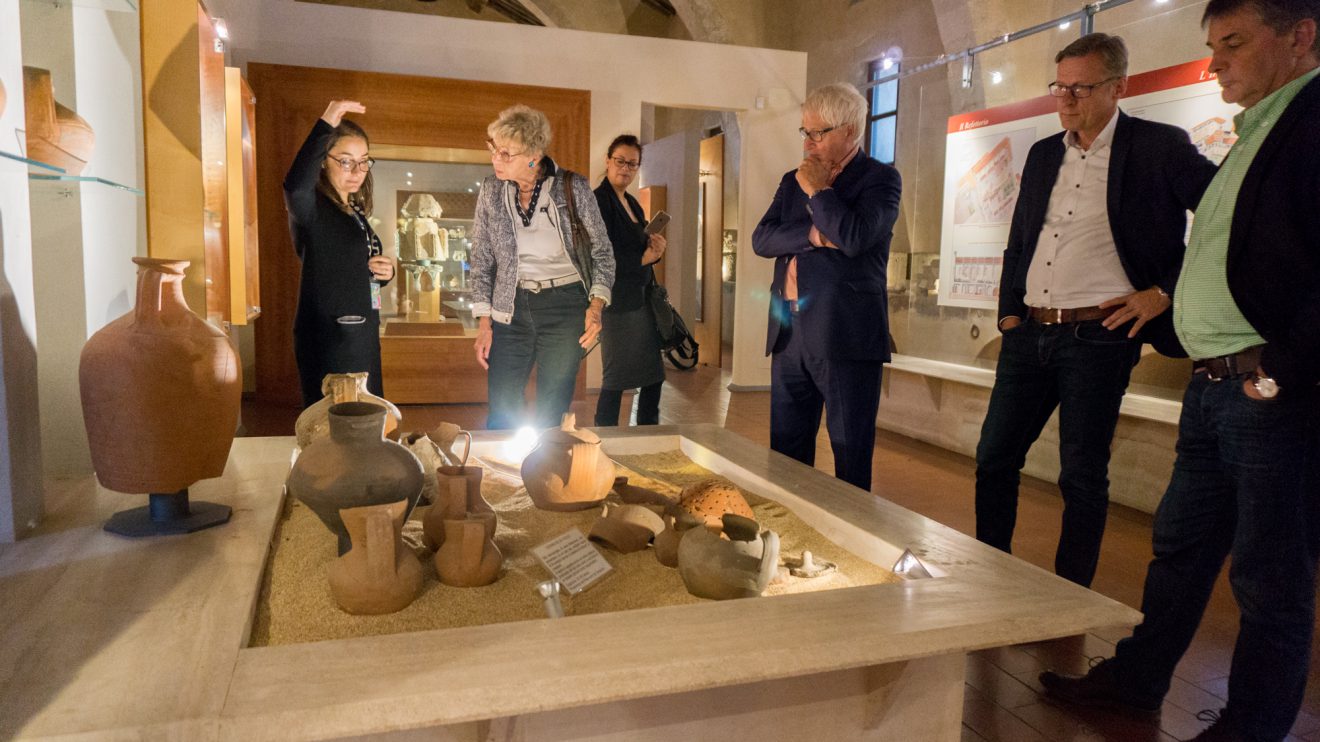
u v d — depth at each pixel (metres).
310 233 3.08
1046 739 2.06
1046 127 5.22
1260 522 1.83
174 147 2.96
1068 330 2.58
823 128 2.65
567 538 1.70
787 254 2.86
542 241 3.09
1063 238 2.60
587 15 12.83
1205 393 1.95
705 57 7.46
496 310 3.11
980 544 1.75
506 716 1.17
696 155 10.28
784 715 1.38
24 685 1.08
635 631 1.26
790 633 1.27
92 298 2.44
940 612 1.37
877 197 2.62
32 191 2.28
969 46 7.24
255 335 6.41
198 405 1.66
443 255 6.77
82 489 2.08
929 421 5.80
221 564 1.56
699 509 1.94
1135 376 4.85
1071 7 6.01
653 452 2.86
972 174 5.80
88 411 1.64
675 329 4.07
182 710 1.02
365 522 1.45
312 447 1.62
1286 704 1.89
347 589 1.45
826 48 10.46
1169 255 2.44
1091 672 2.26
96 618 1.30
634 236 3.88
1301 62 1.79
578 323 3.18
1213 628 2.74
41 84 1.85
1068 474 2.61
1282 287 1.74
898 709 1.43
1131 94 4.59
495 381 3.21
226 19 6.26
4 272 1.65
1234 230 1.80
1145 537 3.73
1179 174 2.38
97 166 2.51
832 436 2.80
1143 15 4.96
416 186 6.74
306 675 1.11
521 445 2.73
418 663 1.14
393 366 6.77
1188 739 2.07
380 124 6.48
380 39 6.57
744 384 8.16
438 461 2.21
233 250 4.38
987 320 5.89
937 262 6.42
